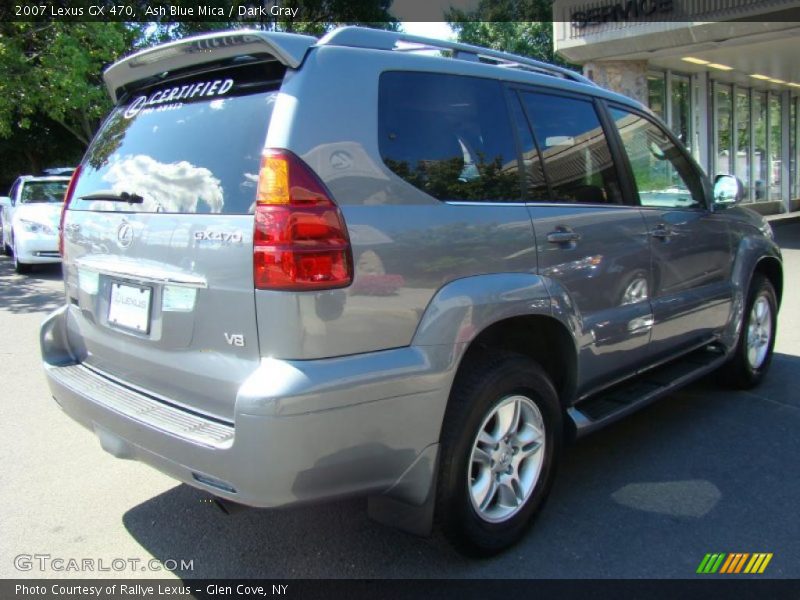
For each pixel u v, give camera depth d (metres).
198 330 2.49
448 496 2.68
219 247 2.39
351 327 2.35
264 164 2.31
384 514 2.71
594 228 3.37
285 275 2.24
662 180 4.08
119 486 3.67
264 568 2.93
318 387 2.24
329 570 2.90
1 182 29.33
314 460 2.26
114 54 14.58
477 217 2.78
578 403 3.59
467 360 2.82
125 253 2.79
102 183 3.04
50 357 3.29
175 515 3.37
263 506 2.28
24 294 9.60
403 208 2.54
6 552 3.04
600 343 3.40
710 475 3.70
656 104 16.72
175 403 2.65
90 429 2.92
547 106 3.37
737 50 14.12
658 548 3.01
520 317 2.93
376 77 2.61
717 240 4.43
